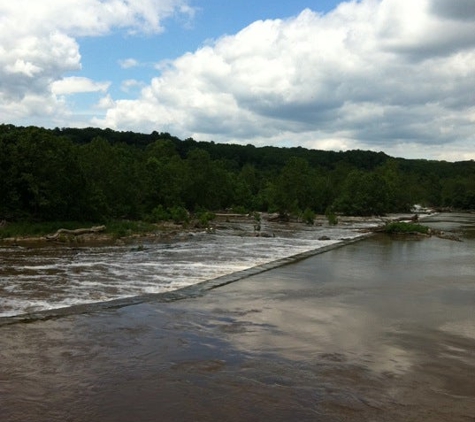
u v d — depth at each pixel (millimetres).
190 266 23203
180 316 13234
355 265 24797
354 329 12250
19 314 13070
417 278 20844
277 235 45219
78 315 13078
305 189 87750
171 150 117250
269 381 8664
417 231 48594
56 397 7797
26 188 39438
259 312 13875
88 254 27375
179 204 68812
